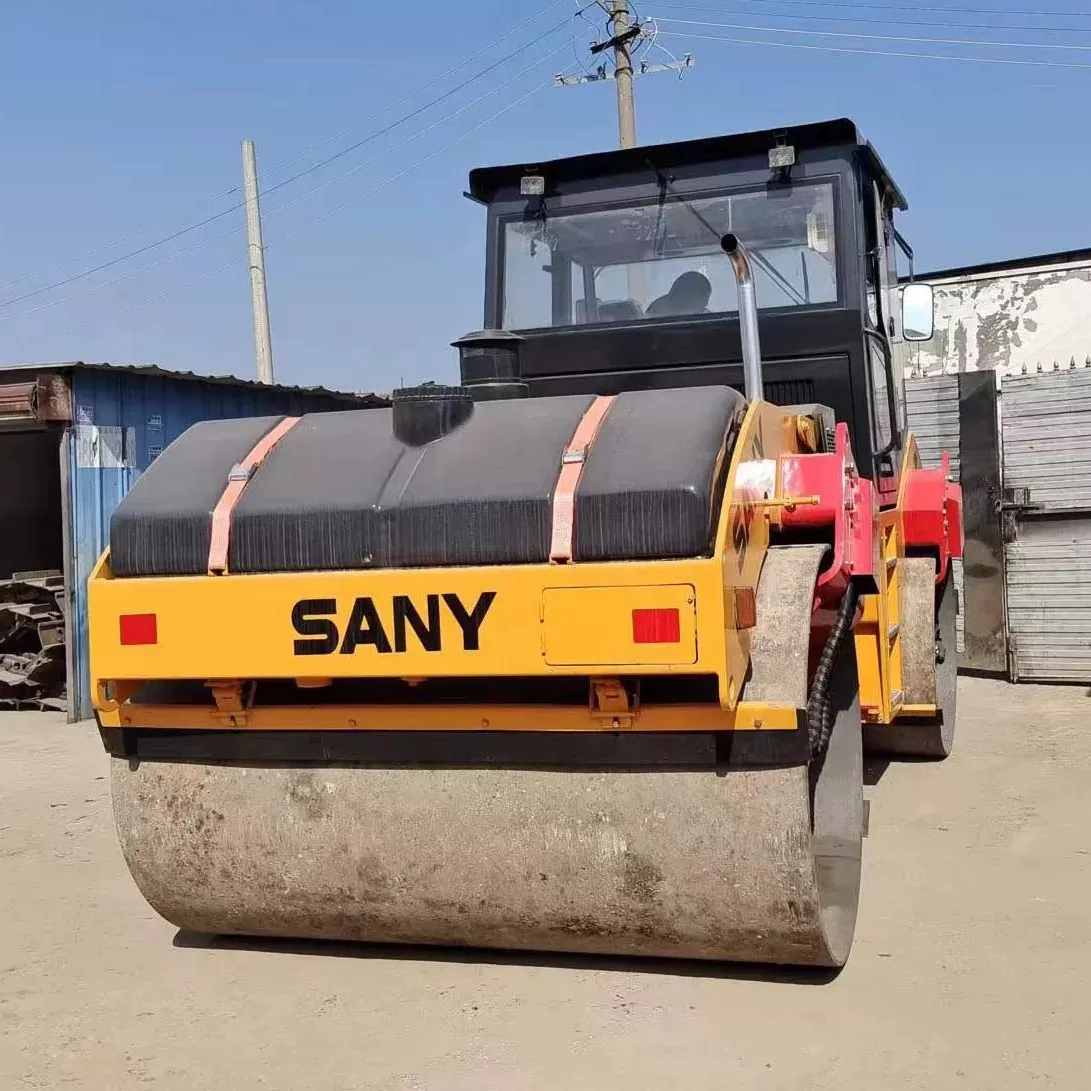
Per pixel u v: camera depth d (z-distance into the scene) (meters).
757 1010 3.51
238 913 3.89
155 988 3.86
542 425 3.60
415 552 3.41
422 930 3.75
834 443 4.29
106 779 7.14
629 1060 3.24
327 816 3.68
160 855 3.84
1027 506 9.31
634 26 18.25
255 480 3.71
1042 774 6.49
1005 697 8.88
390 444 3.71
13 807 6.49
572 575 3.22
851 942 3.79
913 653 5.79
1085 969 3.80
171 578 3.61
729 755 3.31
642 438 3.43
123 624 3.62
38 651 10.01
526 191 5.67
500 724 3.48
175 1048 3.44
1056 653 9.28
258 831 3.73
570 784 3.47
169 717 3.77
